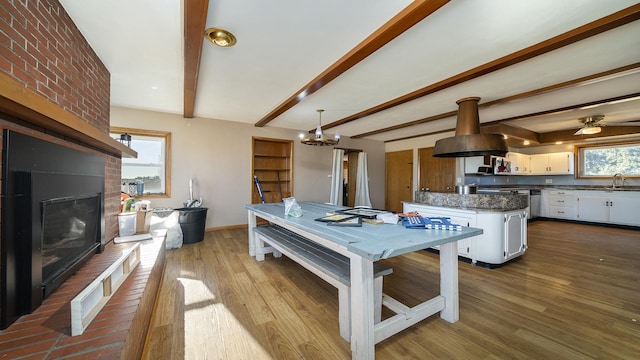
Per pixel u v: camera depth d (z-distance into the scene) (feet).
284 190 18.84
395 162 22.82
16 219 3.82
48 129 4.85
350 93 10.71
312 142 12.75
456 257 5.84
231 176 15.81
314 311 6.26
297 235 9.09
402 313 5.31
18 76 4.30
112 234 8.25
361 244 4.34
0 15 3.90
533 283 7.95
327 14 5.65
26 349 3.18
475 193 10.61
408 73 8.66
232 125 15.85
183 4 5.38
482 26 6.00
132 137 13.24
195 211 12.53
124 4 5.51
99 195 6.88
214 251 11.25
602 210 17.51
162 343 5.01
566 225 17.98
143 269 5.96
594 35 6.15
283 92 10.65
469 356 4.69
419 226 5.73
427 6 5.12
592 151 19.53
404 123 16.34
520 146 21.71
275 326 5.62
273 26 6.09
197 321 5.79
